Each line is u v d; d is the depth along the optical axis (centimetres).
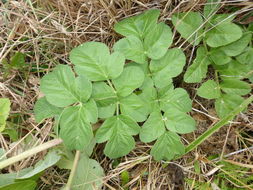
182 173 26
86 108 23
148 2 27
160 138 24
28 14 27
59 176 26
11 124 27
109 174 26
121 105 24
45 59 28
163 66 24
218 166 26
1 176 25
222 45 25
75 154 26
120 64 23
